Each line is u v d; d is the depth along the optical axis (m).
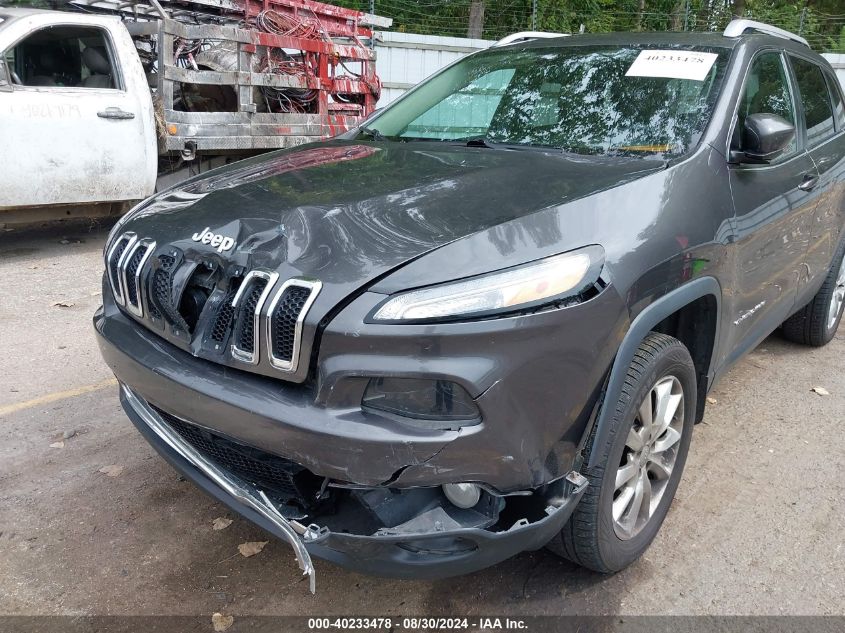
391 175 2.51
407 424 1.83
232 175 2.73
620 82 3.10
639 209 2.27
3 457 3.18
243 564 2.57
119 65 6.39
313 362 1.88
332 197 2.27
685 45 3.23
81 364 4.20
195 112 6.93
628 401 2.19
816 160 3.68
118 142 6.37
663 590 2.48
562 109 3.11
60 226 7.95
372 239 2.00
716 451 3.41
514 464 1.91
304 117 7.85
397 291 1.85
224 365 2.03
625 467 2.38
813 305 4.52
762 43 3.39
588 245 2.07
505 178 2.43
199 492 2.98
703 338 2.72
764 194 2.97
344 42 8.68
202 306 2.12
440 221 2.07
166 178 7.32
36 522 2.75
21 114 5.79
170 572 2.52
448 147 3.01
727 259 2.62
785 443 3.50
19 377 3.99
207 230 2.20
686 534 2.79
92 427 3.47
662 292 2.24
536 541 2.02
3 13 6.14
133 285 2.32
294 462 1.93
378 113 3.72
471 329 1.82
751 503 3.00
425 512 1.94
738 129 2.88
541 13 18.91
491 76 3.48
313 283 1.88
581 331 1.97
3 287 5.60
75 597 2.38
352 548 1.90
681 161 2.58
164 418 2.39
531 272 1.93
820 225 3.83
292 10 7.96
